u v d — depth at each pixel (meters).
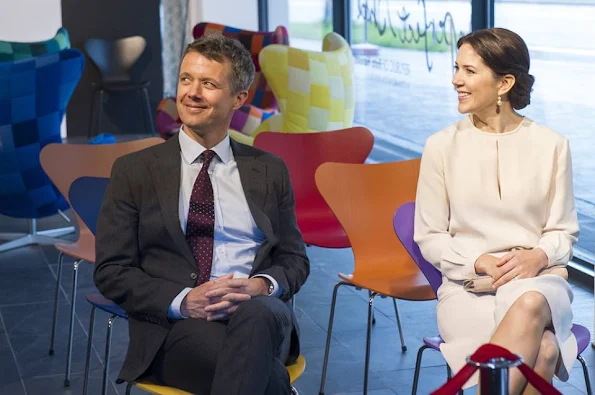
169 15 12.63
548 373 3.14
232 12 11.56
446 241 3.56
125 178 3.29
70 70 6.20
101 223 3.29
